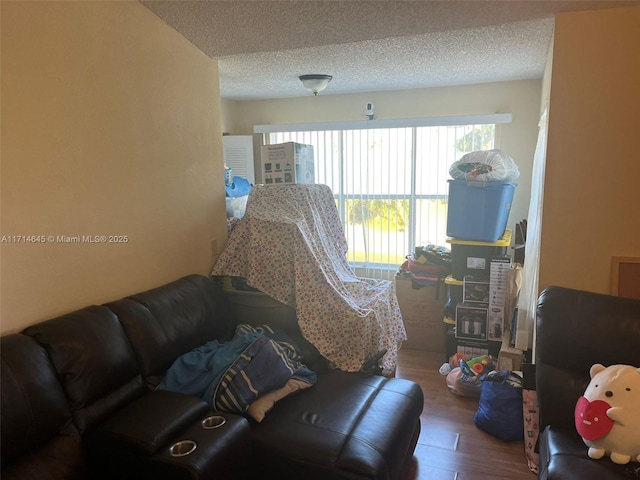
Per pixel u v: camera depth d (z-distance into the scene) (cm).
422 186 421
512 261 361
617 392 152
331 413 184
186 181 242
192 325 208
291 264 248
